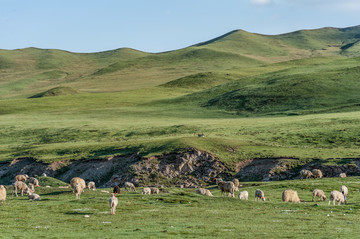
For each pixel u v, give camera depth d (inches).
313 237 870.4
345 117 3855.8
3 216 1150.3
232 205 1428.4
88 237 868.0
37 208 1305.4
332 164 2546.8
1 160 3469.5
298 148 3009.4
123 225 1015.6
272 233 917.2
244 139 3376.0
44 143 4192.9
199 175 2807.6
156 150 3117.6
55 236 878.4
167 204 1446.9
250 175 2696.9
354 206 1373.0
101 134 4306.1
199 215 1192.8
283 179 2556.6
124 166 2987.2
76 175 3031.5
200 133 3772.1
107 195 1681.8
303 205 1406.3
